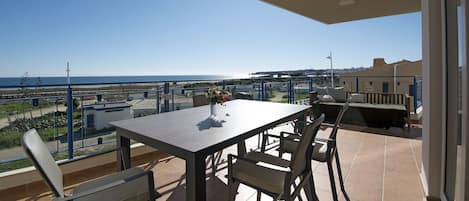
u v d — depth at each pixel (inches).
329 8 171.5
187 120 87.8
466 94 52.0
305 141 60.1
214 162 114.9
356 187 96.0
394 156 131.1
